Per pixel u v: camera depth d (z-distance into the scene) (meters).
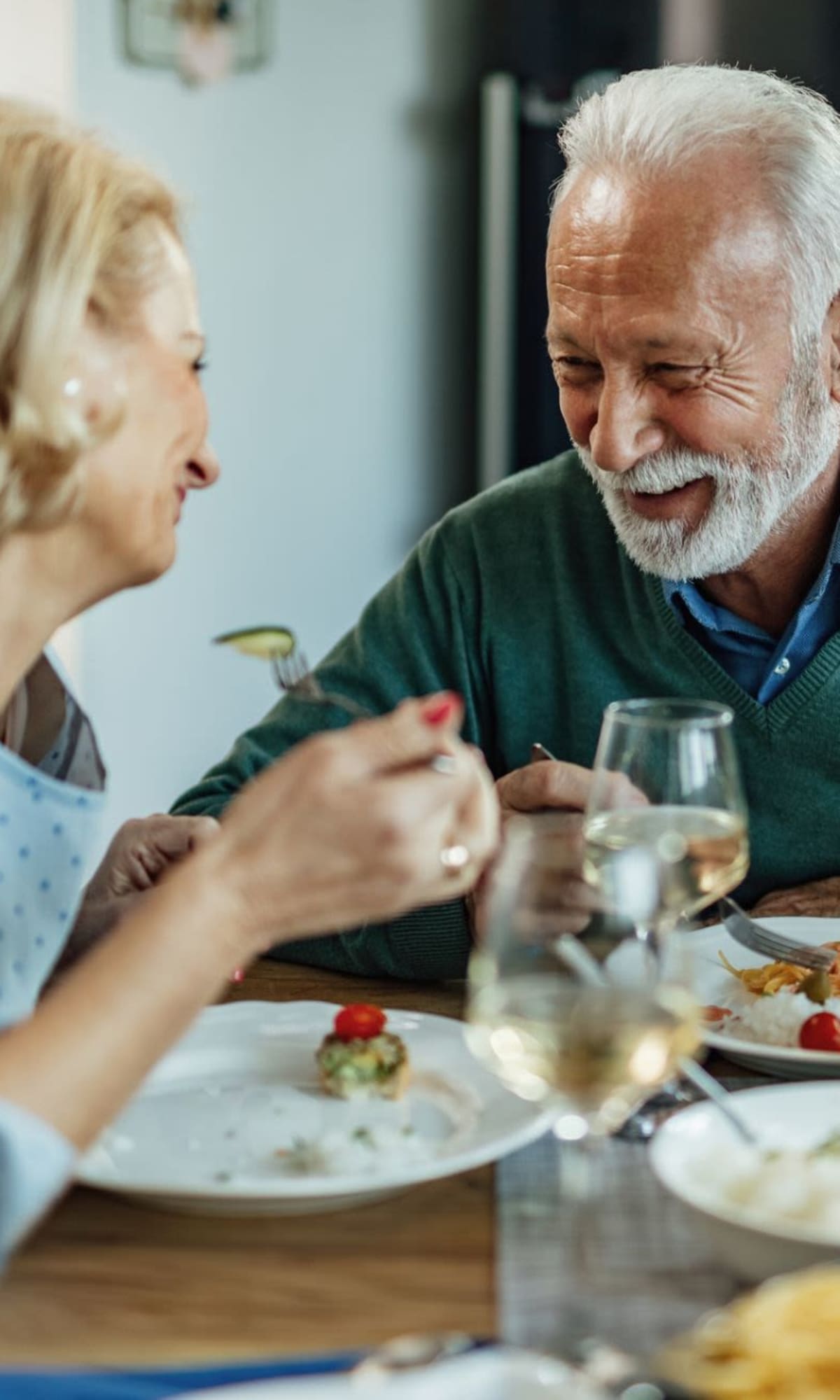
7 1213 0.83
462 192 3.84
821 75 3.48
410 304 3.88
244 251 3.81
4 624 1.12
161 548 1.13
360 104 3.79
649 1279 0.87
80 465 1.07
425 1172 0.96
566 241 1.65
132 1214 0.98
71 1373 0.77
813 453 1.67
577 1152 1.03
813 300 1.62
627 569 1.84
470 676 1.94
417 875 0.90
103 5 3.64
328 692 1.96
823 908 1.67
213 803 1.79
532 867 0.87
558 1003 0.86
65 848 1.21
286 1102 1.14
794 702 1.73
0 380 1.04
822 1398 0.67
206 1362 0.79
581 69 3.57
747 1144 0.94
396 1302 0.86
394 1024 1.27
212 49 3.71
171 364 1.11
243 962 0.91
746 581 1.78
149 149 3.72
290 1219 0.97
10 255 1.03
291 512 3.91
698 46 3.51
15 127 1.08
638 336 1.60
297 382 3.87
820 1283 0.72
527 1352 0.77
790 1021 1.24
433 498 3.96
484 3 3.72
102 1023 0.86
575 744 1.90
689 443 1.63
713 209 1.58
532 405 3.67
